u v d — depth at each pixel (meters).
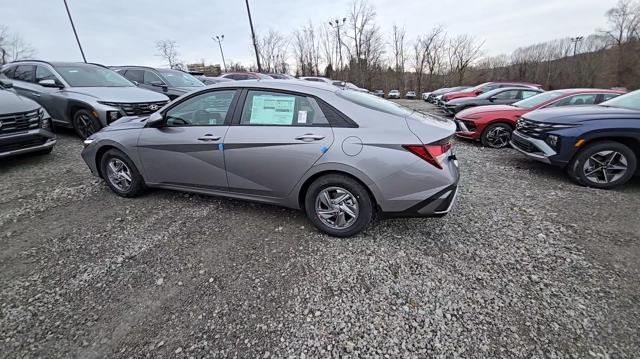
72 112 5.97
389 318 1.92
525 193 3.83
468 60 42.25
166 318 1.94
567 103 6.11
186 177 3.26
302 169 2.69
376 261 2.47
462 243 2.71
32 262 2.48
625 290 2.11
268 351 1.71
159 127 3.26
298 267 2.41
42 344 1.75
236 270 2.38
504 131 6.41
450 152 2.63
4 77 7.01
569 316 1.91
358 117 2.60
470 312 1.96
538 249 2.61
